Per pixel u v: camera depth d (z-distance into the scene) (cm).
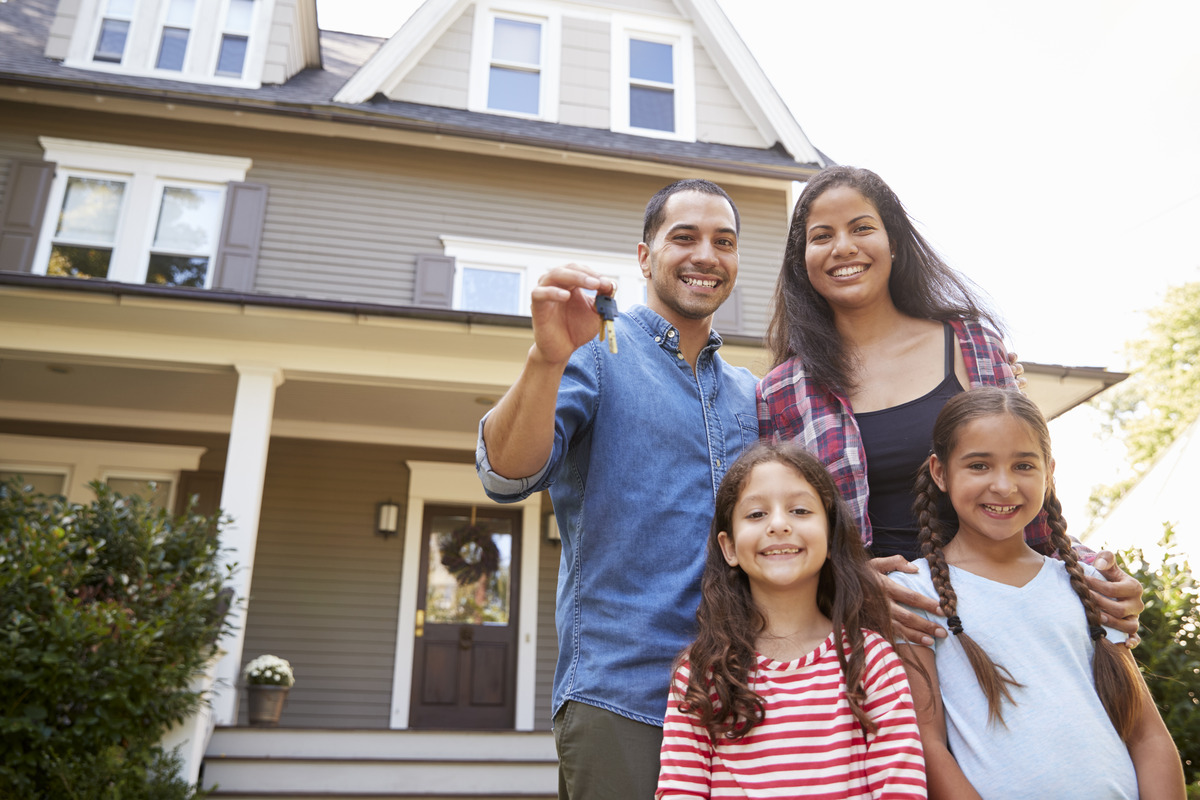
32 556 478
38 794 440
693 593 177
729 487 175
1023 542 173
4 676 438
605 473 181
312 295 878
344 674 815
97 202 884
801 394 205
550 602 870
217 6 1018
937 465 178
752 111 1083
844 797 146
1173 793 149
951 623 161
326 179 916
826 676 156
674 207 205
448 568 874
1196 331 2355
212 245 887
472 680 851
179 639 507
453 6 1019
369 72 955
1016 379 206
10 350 650
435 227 923
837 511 172
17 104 887
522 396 154
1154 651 384
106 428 834
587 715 168
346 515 852
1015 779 146
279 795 552
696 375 203
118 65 975
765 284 978
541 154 944
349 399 786
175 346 661
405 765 582
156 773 473
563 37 1062
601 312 152
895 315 208
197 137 905
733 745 153
